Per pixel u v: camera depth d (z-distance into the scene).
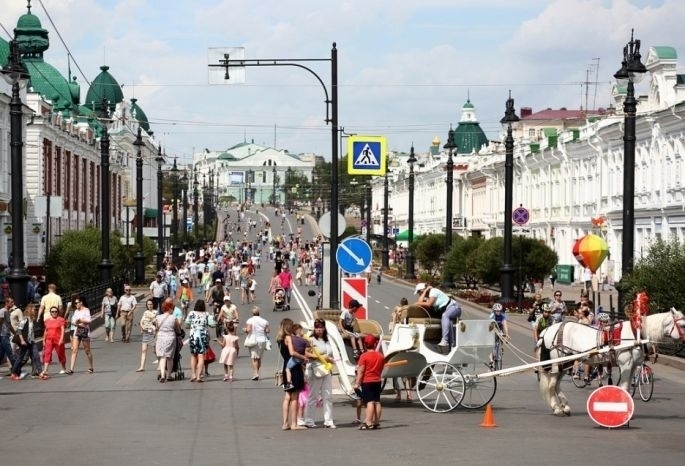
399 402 26.16
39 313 36.12
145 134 156.88
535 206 98.44
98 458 17.95
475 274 65.38
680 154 63.59
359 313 29.50
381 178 187.50
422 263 94.62
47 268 63.44
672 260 37.19
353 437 20.59
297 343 21.70
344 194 199.25
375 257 144.88
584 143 81.44
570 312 52.78
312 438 20.45
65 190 93.75
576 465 17.06
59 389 29.55
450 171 76.38
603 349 23.47
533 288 67.50
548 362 23.64
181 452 18.59
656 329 24.03
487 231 116.94
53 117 85.69
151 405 26.05
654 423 22.61
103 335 49.09
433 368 24.59
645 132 69.44
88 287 58.12
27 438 20.67
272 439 20.34
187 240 133.75
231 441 20.03
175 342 31.45
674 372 32.84
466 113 161.00
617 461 17.45
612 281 74.19
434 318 25.97
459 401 24.47
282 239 160.25
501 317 35.16
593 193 80.88
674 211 64.38
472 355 24.44
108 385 30.52
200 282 80.56
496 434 20.92
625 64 36.22
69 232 67.56
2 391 29.12
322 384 22.08
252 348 31.83
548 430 21.52
